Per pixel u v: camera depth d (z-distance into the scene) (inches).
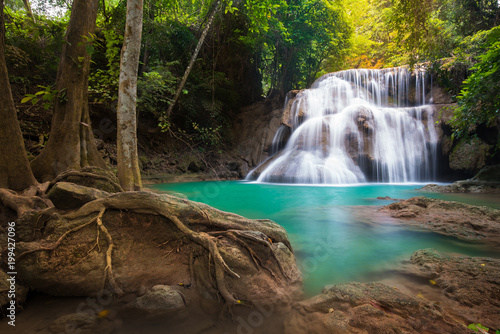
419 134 527.5
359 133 516.7
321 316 79.3
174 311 81.3
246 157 658.8
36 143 335.3
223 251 98.5
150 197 110.8
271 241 116.3
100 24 443.5
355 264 118.8
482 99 286.0
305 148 543.2
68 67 202.2
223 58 712.4
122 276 93.3
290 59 773.3
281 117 685.3
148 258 100.1
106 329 75.5
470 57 522.0
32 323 78.1
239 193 349.7
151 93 490.0
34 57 403.5
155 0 477.7
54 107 201.9
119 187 157.6
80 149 212.7
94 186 149.8
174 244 105.3
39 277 90.3
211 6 544.4
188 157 572.4
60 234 102.6
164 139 576.7
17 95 366.0
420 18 335.9
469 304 82.5
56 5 500.7
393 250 135.0
